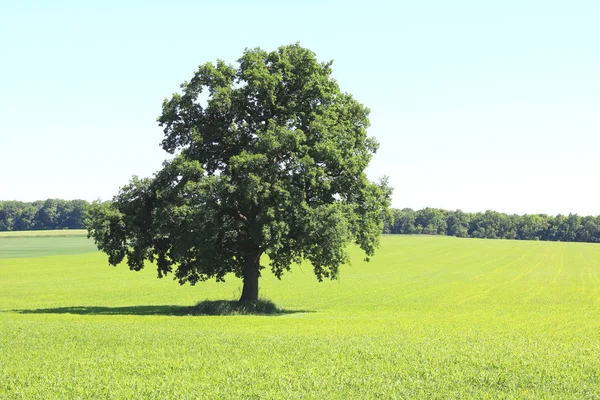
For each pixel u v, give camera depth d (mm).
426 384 20234
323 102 48188
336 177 46562
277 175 44469
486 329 35875
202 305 47375
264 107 47562
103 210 45969
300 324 38312
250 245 48938
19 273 98188
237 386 20250
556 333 33906
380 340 30188
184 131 48281
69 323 37031
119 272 100000
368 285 80562
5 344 28672
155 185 47156
